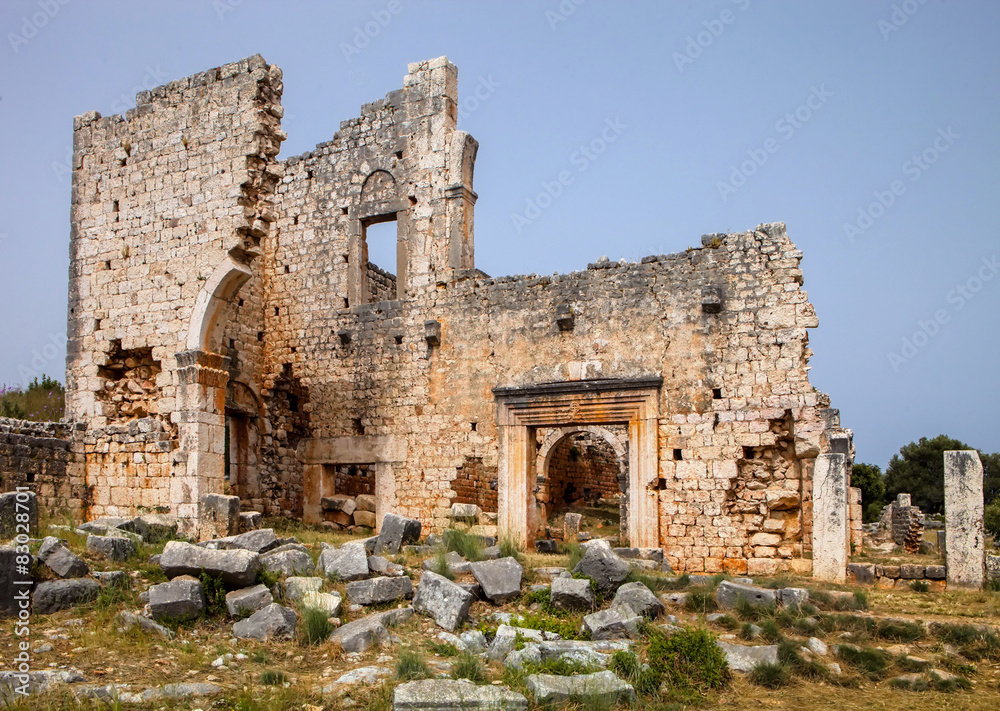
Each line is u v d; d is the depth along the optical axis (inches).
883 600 555.5
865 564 658.2
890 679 414.0
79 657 391.2
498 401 893.2
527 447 882.1
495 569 513.0
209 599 462.6
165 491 797.2
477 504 951.6
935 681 410.3
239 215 814.5
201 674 378.9
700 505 793.6
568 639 439.8
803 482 765.3
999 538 1396.4
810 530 756.0
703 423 801.6
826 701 385.1
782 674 406.3
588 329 866.1
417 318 959.6
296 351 1024.2
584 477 1498.5
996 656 446.3
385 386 968.9
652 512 807.1
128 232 866.1
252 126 823.1
